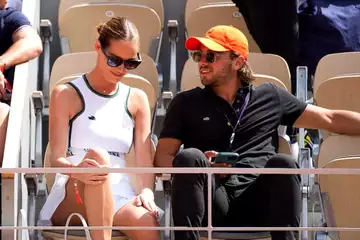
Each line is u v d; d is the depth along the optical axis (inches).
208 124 685.9
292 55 878.4
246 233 650.2
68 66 796.6
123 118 684.7
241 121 687.1
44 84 869.8
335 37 888.3
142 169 574.9
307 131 829.8
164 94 805.2
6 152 661.9
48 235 660.7
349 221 692.1
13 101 702.5
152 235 643.5
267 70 805.2
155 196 793.6
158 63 917.2
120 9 871.1
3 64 740.0
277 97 701.3
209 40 689.6
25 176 701.3
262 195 650.2
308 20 892.6
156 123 863.7
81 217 609.0
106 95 684.1
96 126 676.1
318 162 722.2
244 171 570.3
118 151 679.7
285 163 628.7
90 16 871.1
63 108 671.8
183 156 624.1
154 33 877.8
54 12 967.0
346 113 711.1
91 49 876.6
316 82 823.1
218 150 684.1
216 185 653.3
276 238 618.2
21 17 783.1
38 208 761.6
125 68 672.4
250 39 901.8
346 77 751.7
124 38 666.2
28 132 748.6
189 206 617.0
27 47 756.0
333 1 903.1
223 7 888.3
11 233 645.3
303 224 710.5
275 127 697.6
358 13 896.3
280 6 860.0
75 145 673.6
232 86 695.1
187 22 895.1
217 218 650.8
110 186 624.1
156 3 927.7
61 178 661.3
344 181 684.1
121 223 645.9
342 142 720.3
